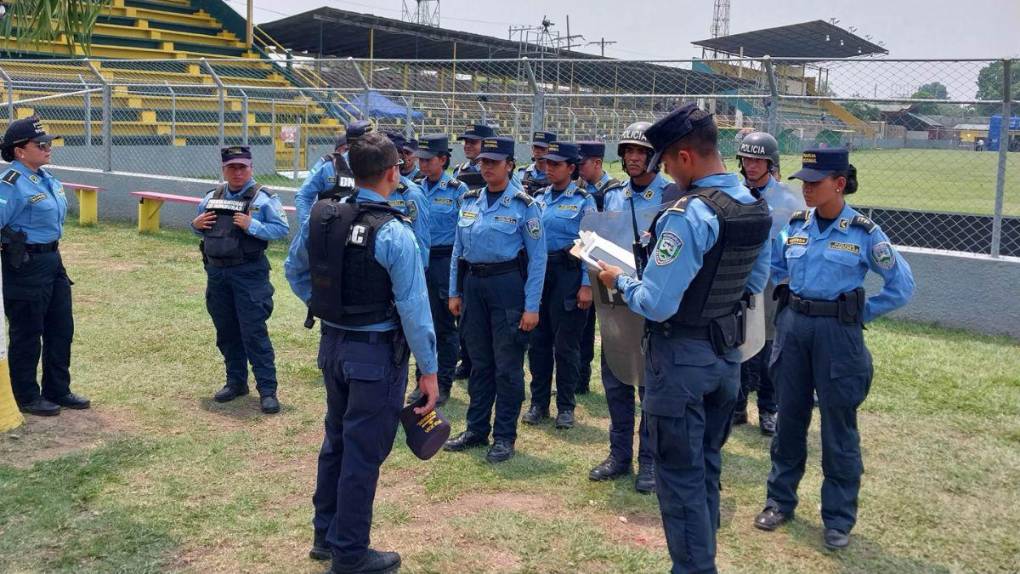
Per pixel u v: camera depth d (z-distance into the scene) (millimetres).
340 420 3586
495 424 4996
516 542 3934
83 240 11977
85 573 3549
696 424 3232
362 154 3346
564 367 5551
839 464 3930
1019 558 3867
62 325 5441
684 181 3232
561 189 5477
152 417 5480
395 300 3367
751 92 10664
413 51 28719
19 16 5090
